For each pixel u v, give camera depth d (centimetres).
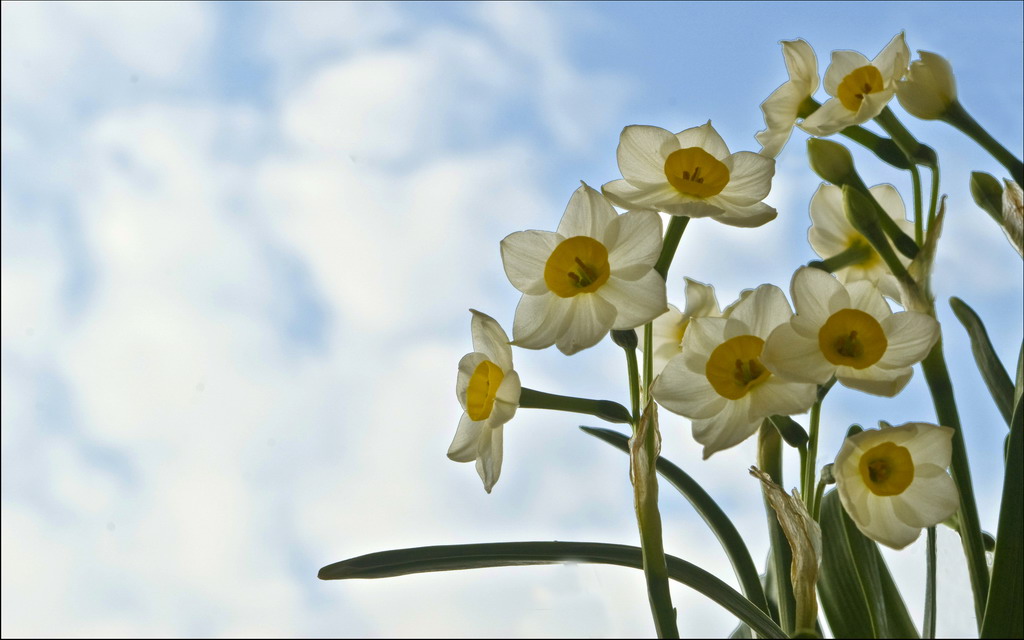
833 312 51
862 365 51
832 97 56
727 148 53
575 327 51
